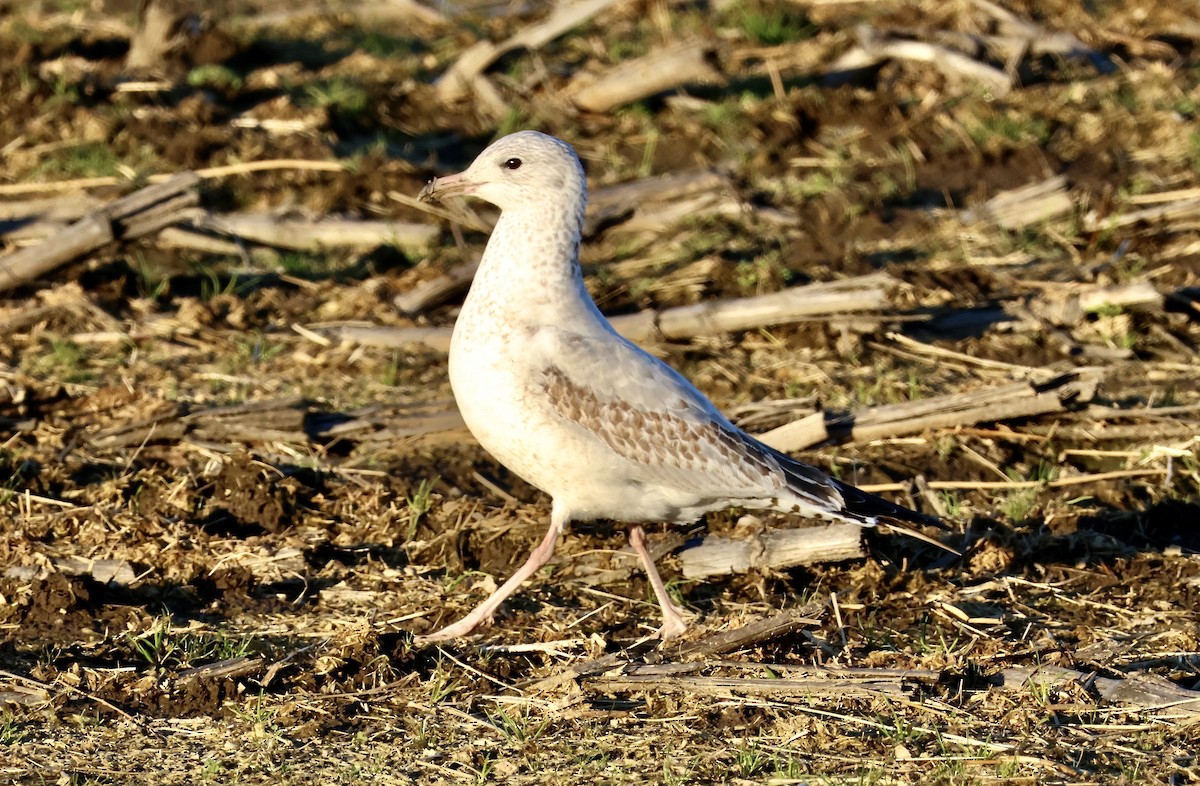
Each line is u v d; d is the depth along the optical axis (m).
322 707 8.94
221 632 9.84
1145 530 11.68
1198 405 13.15
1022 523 11.62
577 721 8.85
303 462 12.09
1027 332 14.78
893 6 23.47
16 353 14.13
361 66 21.73
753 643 9.66
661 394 9.84
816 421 12.22
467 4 25.05
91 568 10.39
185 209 15.62
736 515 11.48
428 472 12.17
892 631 10.12
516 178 9.77
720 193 17.03
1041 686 9.10
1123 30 22.77
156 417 12.43
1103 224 16.58
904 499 11.92
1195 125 19.05
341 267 16.34
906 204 17.64
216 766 8.20
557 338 9.68
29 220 16.27
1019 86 20.53
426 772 8.25
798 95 19.77
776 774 8.20
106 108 19.16
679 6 24.00
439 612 10.22
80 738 8.54
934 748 8.54
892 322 14.80
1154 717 8.86
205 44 21.67
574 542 11.20
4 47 21.42
